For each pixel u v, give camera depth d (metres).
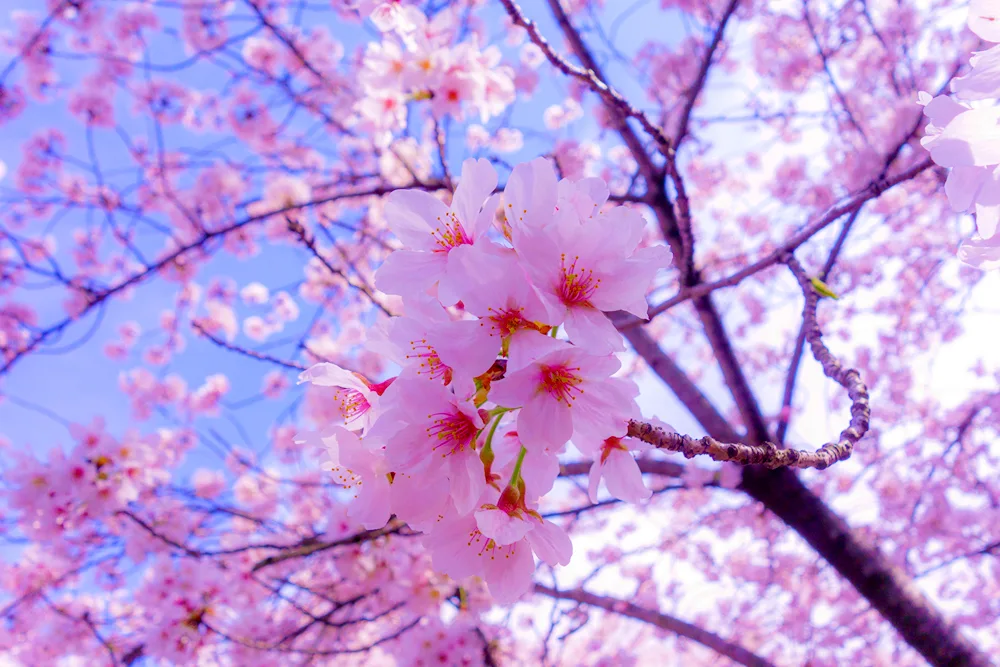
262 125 6.74
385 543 4.48
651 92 7.72
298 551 3.86
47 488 3.72
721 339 5.09
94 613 5.84
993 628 7.47
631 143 5.26
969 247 1.09
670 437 1.33
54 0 6.53
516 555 1.36
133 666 4.38
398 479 1.28
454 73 3.48
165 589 4.04
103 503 3.79
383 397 1.29
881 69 7.04
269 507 6.32
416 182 4.70
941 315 7.73
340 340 8.19
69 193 6.95
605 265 1.24
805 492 4.94
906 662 7.23
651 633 8.09
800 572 7.48
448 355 1.18
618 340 1.21
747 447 1.39
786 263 2.55
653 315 2.95
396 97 3.79
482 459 1.32
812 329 2.16
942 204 7.27
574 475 5.58
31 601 5.57
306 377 1.39
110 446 3.86
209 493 6.44
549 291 1.20
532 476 1.33
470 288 1.19
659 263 1.24
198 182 6.52
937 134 1.06
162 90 7.07
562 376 1.24
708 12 6.94
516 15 2.18
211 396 7.59
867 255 7.78
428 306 1.31
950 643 4.29
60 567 5.69
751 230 8.69
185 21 6.51
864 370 7.88
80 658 5.70
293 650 3.91
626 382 1.24
